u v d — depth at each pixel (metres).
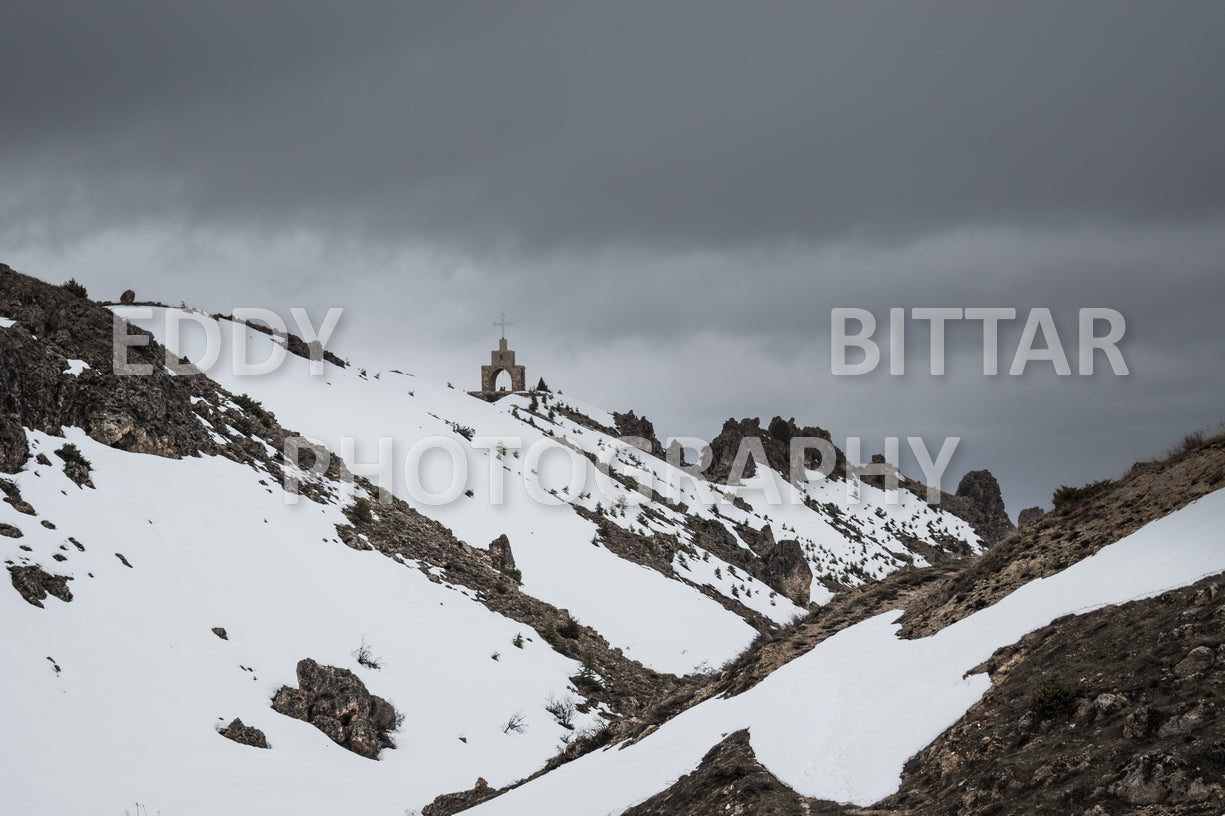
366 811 36.56
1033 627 23.73
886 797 20.44
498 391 156.00
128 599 41.59
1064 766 17.44
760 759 24.66
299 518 57.84
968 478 179.38
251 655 43.25
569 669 59.78
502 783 42.50
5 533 40.16
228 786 34.41
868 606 35.91
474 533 76.00
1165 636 19.61
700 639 77.69
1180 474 27.48
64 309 59.59
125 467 50.66
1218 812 14.68
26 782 30.23
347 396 95.00
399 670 48.94
